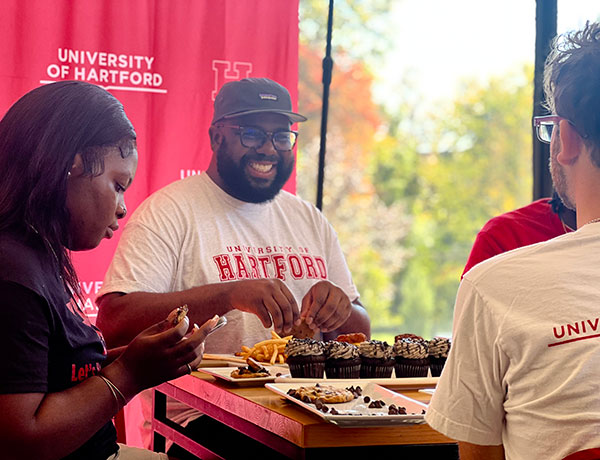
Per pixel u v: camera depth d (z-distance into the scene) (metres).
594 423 1.07
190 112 3.33
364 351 1.98
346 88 12.03
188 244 2.72
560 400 1.10
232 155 2.76
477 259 2.26
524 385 1.14
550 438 1.11
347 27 11.92
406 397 1.63
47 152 1.45
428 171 12.69
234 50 3.38
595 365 1.08
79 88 1.52
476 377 1.20
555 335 1.11
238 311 2.67
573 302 1.12
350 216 12.40
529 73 12.64
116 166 1.52
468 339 1.21
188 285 2.70
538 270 1.16
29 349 1.32
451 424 1.21
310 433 1.46
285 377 1.93
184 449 2.23
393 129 12.40
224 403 1.81
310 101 11.76
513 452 1.17
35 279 1.37
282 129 2.80
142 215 2.72
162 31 3.29
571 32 1.25
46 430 1.33
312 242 2.93
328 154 12.04
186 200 2.77
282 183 2.83
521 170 12.77
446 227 12.80
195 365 1.61
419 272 12.85
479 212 12.83
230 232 2.78
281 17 3.45
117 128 1.52
